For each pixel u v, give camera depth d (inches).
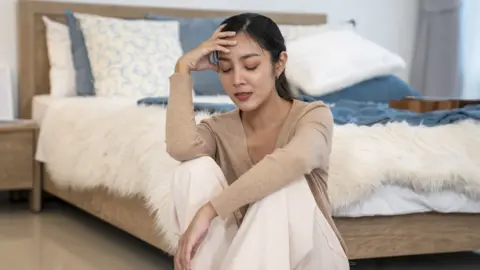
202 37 156.9
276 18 174.1
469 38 184.1
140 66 143.4
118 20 148.9
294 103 68.8
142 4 161.8
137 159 97.9
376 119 97.5
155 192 90.1
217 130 70.9
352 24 177.2
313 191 67.4
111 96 140.1
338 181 82.6
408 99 123.4
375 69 149.8
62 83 145.8
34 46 149.6
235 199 61.3
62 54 147.9
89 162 113.5
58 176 126.3
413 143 89.4
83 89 145.3
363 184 82.6
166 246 89.9
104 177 108.4
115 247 114.3
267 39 66.1
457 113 101.0
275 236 61.4
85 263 104.0
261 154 69.4
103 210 114.0
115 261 105.7
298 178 63.6
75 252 110.6
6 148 135.3
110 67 142.2
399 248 89.2
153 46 146.6
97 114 117.0
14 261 104.2
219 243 64.9
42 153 134.6
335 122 97.0
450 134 92.0
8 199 154.8
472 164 89.4
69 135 122.7
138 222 100.5
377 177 83.6
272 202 62.0
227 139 70.4
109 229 127.7
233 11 169.5
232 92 67.0
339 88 145.1
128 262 105.1
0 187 135.3
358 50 152.1
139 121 103.3
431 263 110.3
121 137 105.0
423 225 90.2
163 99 113.0
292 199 63.1
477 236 93.4
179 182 66.4
